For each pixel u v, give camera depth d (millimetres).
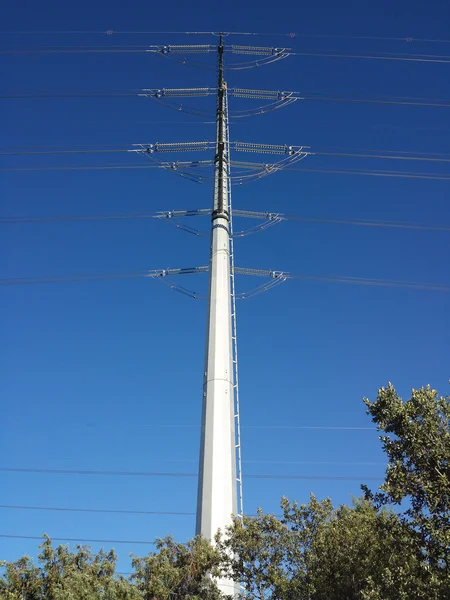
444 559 19766
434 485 19891
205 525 29484
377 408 21594
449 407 21219
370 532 25328
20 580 26188
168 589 26547
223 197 40562
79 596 24750
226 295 36781
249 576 26469
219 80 44719
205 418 32625
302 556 26672
